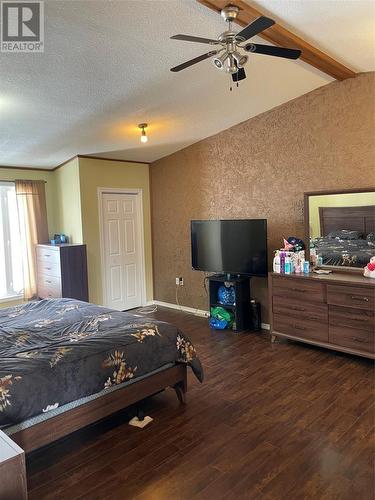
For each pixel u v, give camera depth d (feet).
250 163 16.35
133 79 11.36
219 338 15.21
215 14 8.67
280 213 15.55
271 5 8.50
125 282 20.36
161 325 9.95
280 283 14.07
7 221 19.16
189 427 8.90
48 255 17.94
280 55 8.21
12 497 4.98
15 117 12.91
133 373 8.80
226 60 8.06
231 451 7.93
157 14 8.49
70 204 19.06
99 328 9.65
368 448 7.86
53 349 8.13
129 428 8.96
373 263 12.67
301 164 14.71
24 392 7.03
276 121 15.31
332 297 12.64
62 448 8.22
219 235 16.34
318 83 13.56
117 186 19.66
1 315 11.32
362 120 13.00
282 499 6.54
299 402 9.87
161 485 6.98
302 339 13.60
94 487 7.00
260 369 12.04
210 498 6.63
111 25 8.66
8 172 18.70
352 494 6.61
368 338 11.92
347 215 13.47
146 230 21.06
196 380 11.46
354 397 10.03
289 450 7.88
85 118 13.73
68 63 9.96
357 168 13.24
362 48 10.80
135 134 16.17
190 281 19.45
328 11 8.80
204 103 13.92
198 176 18.51
